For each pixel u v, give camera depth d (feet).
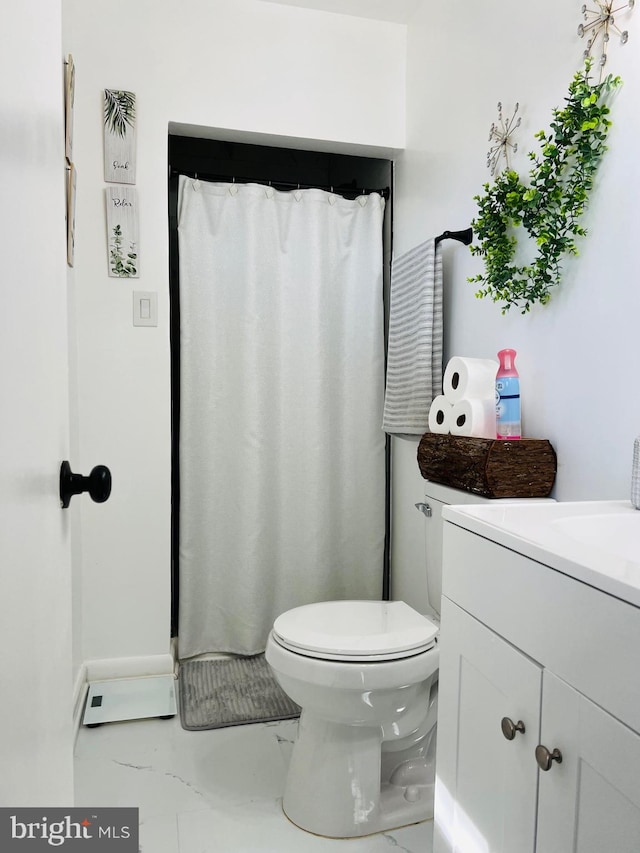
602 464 4.35
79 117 6.97
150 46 7.15
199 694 7.02
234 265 7.84
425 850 4.68
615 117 4.17
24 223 1.60
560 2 4.78
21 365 1.55
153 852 4.58
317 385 8.07
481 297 5.50
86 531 7.20
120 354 7.19
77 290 7.04
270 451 8.07
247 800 5.21
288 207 7.98
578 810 2.49
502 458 4.78
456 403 5.59
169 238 7.90
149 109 7.16
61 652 2.22
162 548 7.41
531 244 5.22
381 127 7.91
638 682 2.17
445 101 6.79
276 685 7.25
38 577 1.76
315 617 5.44
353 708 4.71
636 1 4.00
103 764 5.69
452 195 6.63
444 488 5.65
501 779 3.08
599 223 4.34
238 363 7.87
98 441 7.18
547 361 4.99
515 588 2.98
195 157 8.05
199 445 7.83
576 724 2.51
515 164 5.45
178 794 5.27
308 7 7.61
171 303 8.03
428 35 7.26
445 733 3.71
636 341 4.01
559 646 2.63
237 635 8.03
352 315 8.32
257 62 7.48
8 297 1.40
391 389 7.45
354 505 8.43
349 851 4.66
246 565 7.91
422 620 5.37
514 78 5.44
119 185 7.11
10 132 1.42
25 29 1.62
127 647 7.38
